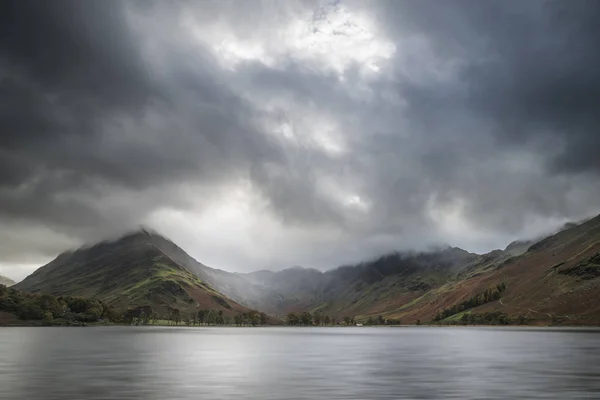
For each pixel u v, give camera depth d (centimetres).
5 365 9862
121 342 19750
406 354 13775
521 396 5950
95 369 9150
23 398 5775
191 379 7706
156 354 13350
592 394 6088
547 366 9694
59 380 7456
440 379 7712
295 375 8362
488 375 8231
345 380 7644
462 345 18425
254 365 10331
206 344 19512
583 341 19862
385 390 6494
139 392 6253
